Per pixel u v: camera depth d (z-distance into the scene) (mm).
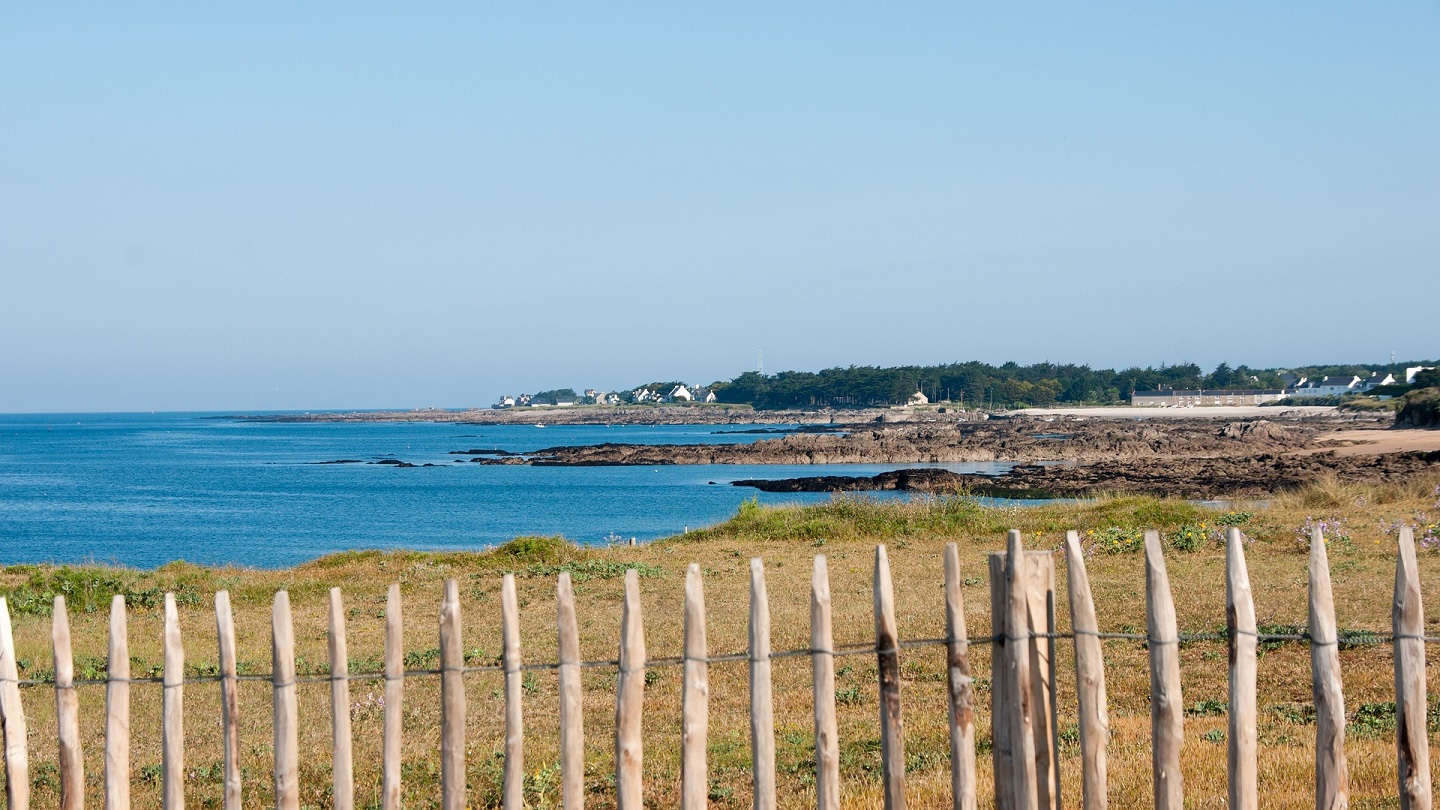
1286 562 18734
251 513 58938
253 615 17953
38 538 48344
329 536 48031
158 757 9523
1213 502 46781
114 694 5496
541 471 90812
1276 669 11414
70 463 110875
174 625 5402
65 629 5551
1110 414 189125
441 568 23594
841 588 18641
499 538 46375
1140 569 18688
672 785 8148
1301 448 85812
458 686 5219
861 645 13758
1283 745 8273
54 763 9320
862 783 7902
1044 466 74500
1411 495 28625
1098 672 5062
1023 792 5012
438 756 9328
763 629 5074
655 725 10312
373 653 14320
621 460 97125
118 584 19922
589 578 21016
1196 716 9648
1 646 5648
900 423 183750
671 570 21891
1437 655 11469
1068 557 5082
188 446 154500
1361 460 61750
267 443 162750
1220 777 7383
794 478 76438
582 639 14891
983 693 11016
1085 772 5074
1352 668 11188
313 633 16031
